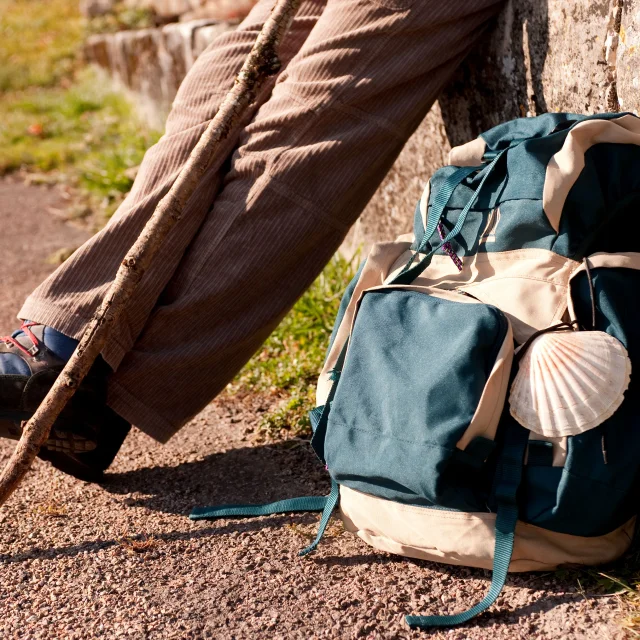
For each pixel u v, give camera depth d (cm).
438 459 158
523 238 180
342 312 209
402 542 178
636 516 175
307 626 166
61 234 502
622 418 164
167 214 196
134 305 211
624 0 204
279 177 214
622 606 159
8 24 1038
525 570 169
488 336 163
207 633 166
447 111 289
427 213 199
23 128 719
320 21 225
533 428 161
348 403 179
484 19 236
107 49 802
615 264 169
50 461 224
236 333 221
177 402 222
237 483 228
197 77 235
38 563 193
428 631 161
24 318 213
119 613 174
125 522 210
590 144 175
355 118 219
